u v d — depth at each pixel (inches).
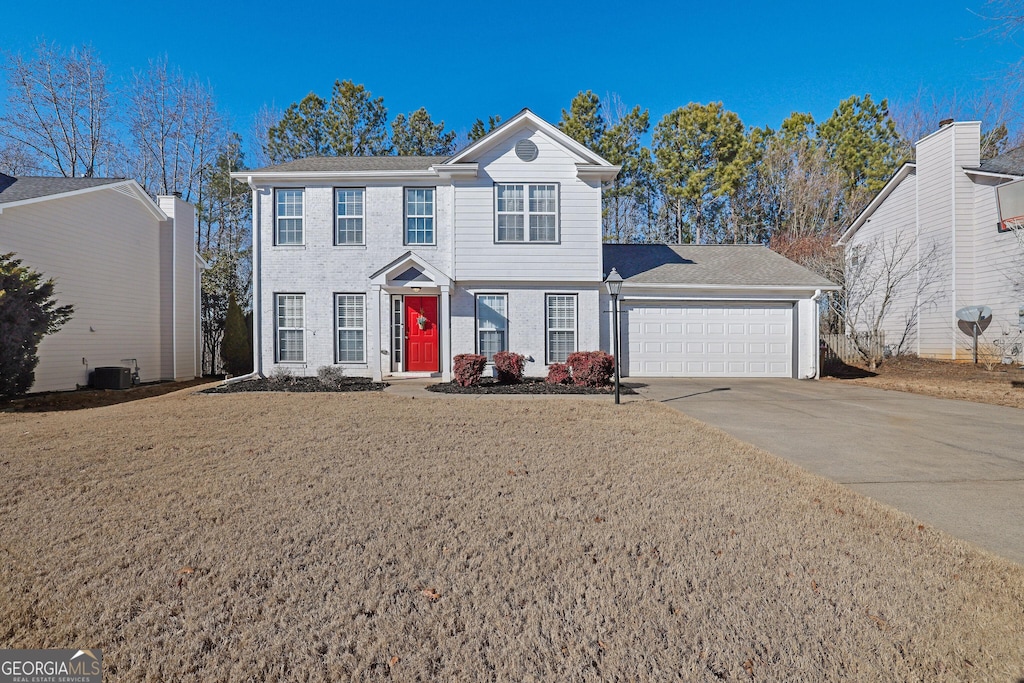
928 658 97.4
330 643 100.3
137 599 114.0
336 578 123.1
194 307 703.1
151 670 92.5
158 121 989.8
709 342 559.2
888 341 733.3
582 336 528.4
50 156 915.4
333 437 264.1
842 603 114.9
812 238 999.0
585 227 523.8
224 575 123.6
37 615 107.8
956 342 625.9
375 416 322.3
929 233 664.4
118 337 574.9
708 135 1122.7
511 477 200.5
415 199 540.7
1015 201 564.4
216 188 1026.1
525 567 129.5
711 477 202.4
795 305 562.9
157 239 645.9
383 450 239.1
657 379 542.9
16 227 451.8
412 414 330.0
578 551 138.4
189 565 128.3
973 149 625.6
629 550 139.4
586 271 523.8
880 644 101.2
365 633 103.3
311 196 537.3
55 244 492.4
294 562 130.3
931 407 374.9
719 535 149.0
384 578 123.5
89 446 243.1
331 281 536.4
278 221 538.6
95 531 147.3
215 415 325.1
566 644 101.2
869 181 1066.7
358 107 1117.7
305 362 535.5
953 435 281.9
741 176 1102.4
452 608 111.9
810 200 1099.3
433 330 543.2
